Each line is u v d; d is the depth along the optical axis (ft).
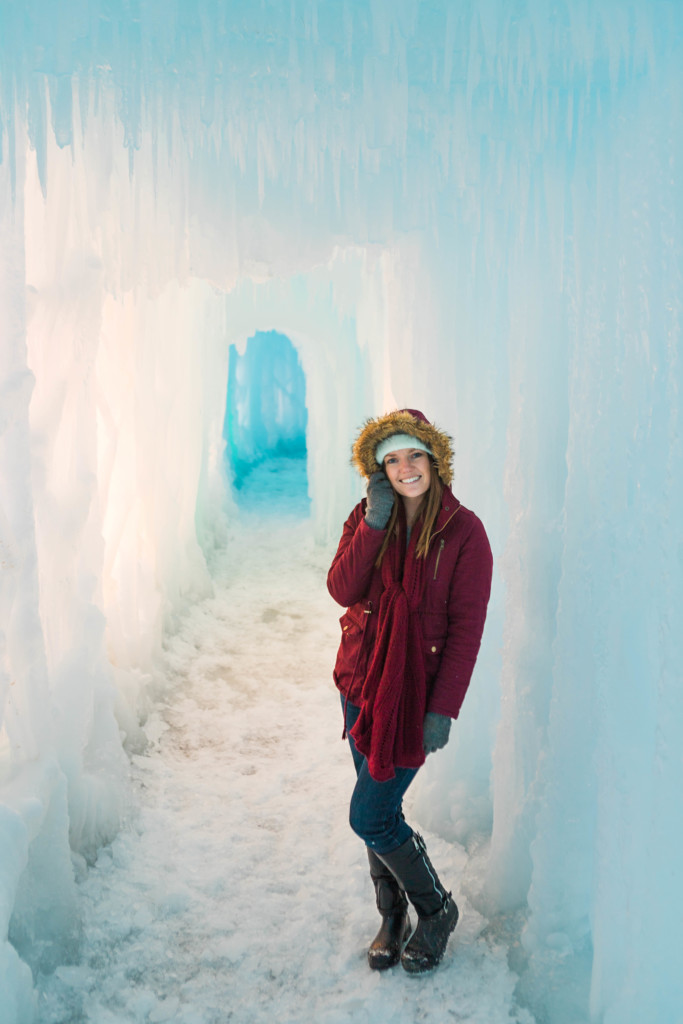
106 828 7.98
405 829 6.12
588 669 5.97
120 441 10.31
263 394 37.04
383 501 5.83
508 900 6.86
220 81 5.51
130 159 5.62
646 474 5.20
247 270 6.80
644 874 5.14
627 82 5.30
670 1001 4.97
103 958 6.50
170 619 14.02
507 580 6.75
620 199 5.40
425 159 6.43
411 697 5.75
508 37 5.28
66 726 7.37
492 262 7.16
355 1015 5.92
